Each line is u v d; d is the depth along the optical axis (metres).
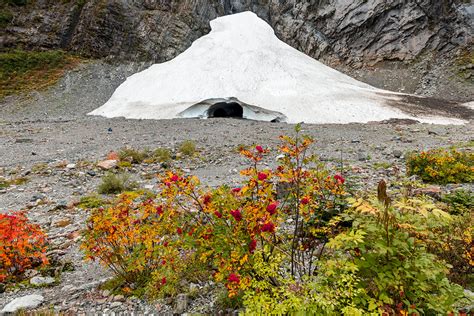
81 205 9.92
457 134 25.36
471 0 63.66
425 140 22.30
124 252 5.52
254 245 3.76
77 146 20.34
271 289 3.54
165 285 4.61
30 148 19.77
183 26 66.88
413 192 8.03
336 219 4.01
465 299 3.80
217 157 17.08
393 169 12.71
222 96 39.47
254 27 52.22
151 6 67.06
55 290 5.32
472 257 4.46
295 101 38.41
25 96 46.94
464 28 62.84
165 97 41.91
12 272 5.81
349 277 3.25
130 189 11.69
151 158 16.77
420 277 3.45
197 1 70.06
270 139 22.62
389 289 3.57
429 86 59.53
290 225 6.57
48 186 12.52
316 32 74.56
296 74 45.53
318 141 21.86
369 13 68.56
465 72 58.75
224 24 53.25
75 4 62.75
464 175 11.09
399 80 63.00
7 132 26.08
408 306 3.35
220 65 44.34
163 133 25.22
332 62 71.56
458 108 43.03
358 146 20.09
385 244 3.45
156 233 4.63
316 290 3.34
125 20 62.88
